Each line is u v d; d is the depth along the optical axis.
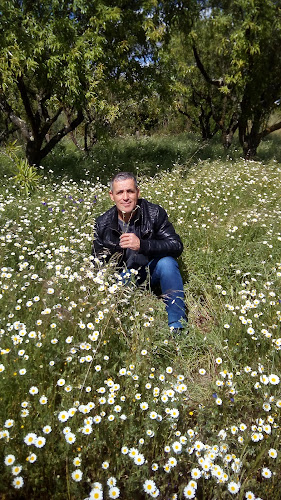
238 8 10.77
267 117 12.11
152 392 2.34
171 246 3.43
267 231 4.67
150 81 9.24
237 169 8.14
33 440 1.81
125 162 10.33
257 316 3.00
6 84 7.05
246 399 2.41
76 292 3.01
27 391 2.17
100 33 7.82
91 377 2.33
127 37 8.09
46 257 3.97
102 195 6.31
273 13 10.07
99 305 2.87
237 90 11.38
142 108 11.10
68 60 6.88
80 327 2.61
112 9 7.57
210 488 1.95
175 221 5.11
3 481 1.76
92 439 2.00
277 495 1.94
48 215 5.05
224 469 1.98
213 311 3.56
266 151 14.00
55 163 10.12
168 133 19.78
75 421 2.01
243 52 10.34
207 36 11.59
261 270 3.92
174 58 12.39
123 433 2.08
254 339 2.83
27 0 7.31
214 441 2.10
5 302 2.82
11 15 6.85
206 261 4.05
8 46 6.66
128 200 3.38
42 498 1.85
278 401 2.21
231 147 13.12
